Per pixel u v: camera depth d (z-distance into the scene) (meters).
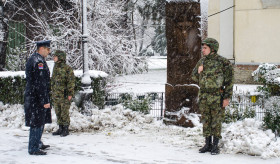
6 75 9.62
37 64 5.52
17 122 8.60
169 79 9.10
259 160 5.80
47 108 5.78
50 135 7.66
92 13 15.23
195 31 8.88
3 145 6.25
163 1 30.11
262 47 18.28
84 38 9.10
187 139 7.50
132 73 17.19
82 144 6.71
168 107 9.10
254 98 9.80
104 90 10.12
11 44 16.19
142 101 10.12
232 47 19.59
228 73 6.09
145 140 7.36
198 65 6.31
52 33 14.89
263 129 7.13
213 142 6.18
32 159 5.21
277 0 17.80
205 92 6.14
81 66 14.09
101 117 8.73
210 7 19.77
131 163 5.24
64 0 16.50
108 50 14.95
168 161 5.55
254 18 18.38
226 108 9.45
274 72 8.93
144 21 30.47
